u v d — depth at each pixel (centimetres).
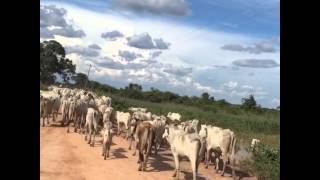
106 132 1756
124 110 3400
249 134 3120
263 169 1708
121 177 1463
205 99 6278
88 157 1739
